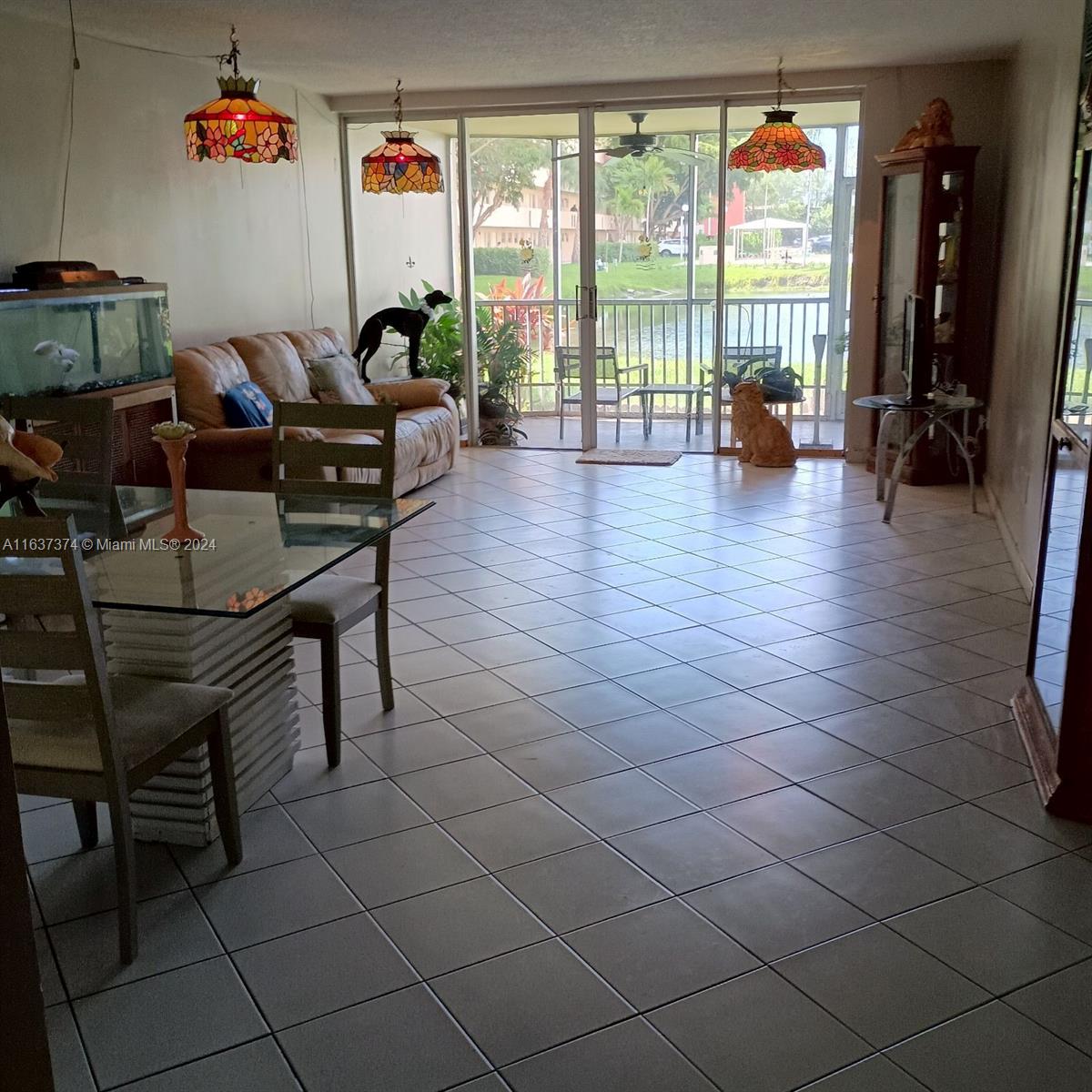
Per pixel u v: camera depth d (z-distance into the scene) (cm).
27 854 249
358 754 297
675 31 503
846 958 210
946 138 588
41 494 333
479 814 265
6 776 79
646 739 304
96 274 439
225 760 237
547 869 241
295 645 380
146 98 533
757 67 622
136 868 240
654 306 731
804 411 727
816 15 471
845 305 702
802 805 267
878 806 266
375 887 235
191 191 575
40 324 399
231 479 516
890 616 402
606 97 678
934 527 528
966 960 209
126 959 210
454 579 455
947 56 595
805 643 376
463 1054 185
